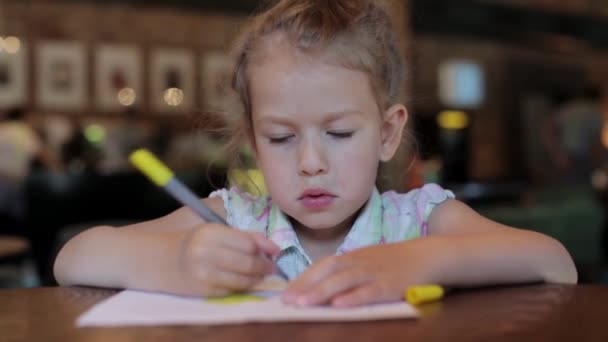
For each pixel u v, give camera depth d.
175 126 6.42
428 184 1.01
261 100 0.80
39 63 5.95
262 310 0.59
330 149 0.79
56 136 5.61
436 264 0.67
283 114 0.78
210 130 1.21
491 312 0.59
